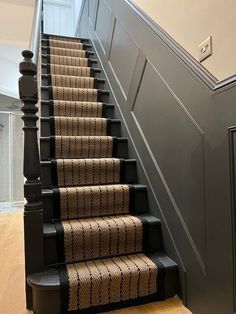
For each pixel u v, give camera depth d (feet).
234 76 3.42
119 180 6.73
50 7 19.45
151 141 6.08
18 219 10.66
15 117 15.25
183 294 4.48
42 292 4.03
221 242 3.63
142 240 5.24
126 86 7.97
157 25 5.99
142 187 6.10
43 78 9.57
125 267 4.52
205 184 3.99
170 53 5.19
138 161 6.75
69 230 4.79
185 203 4.57
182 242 4.58
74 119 7.70
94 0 12.85
